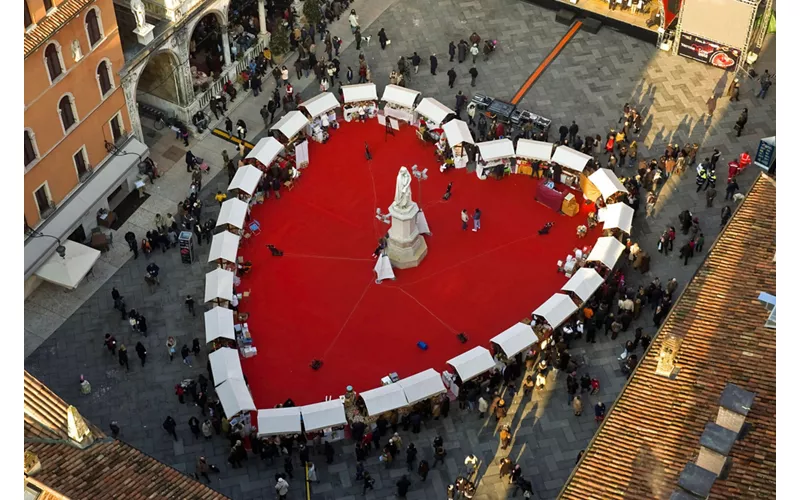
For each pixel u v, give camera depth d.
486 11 86.62
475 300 66.69
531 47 83.81
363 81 80.06
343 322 65.56
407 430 60.31
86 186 68.31
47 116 63.31
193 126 76.50
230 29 81.25
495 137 75.44
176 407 61.62
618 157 75.38
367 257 69.19
